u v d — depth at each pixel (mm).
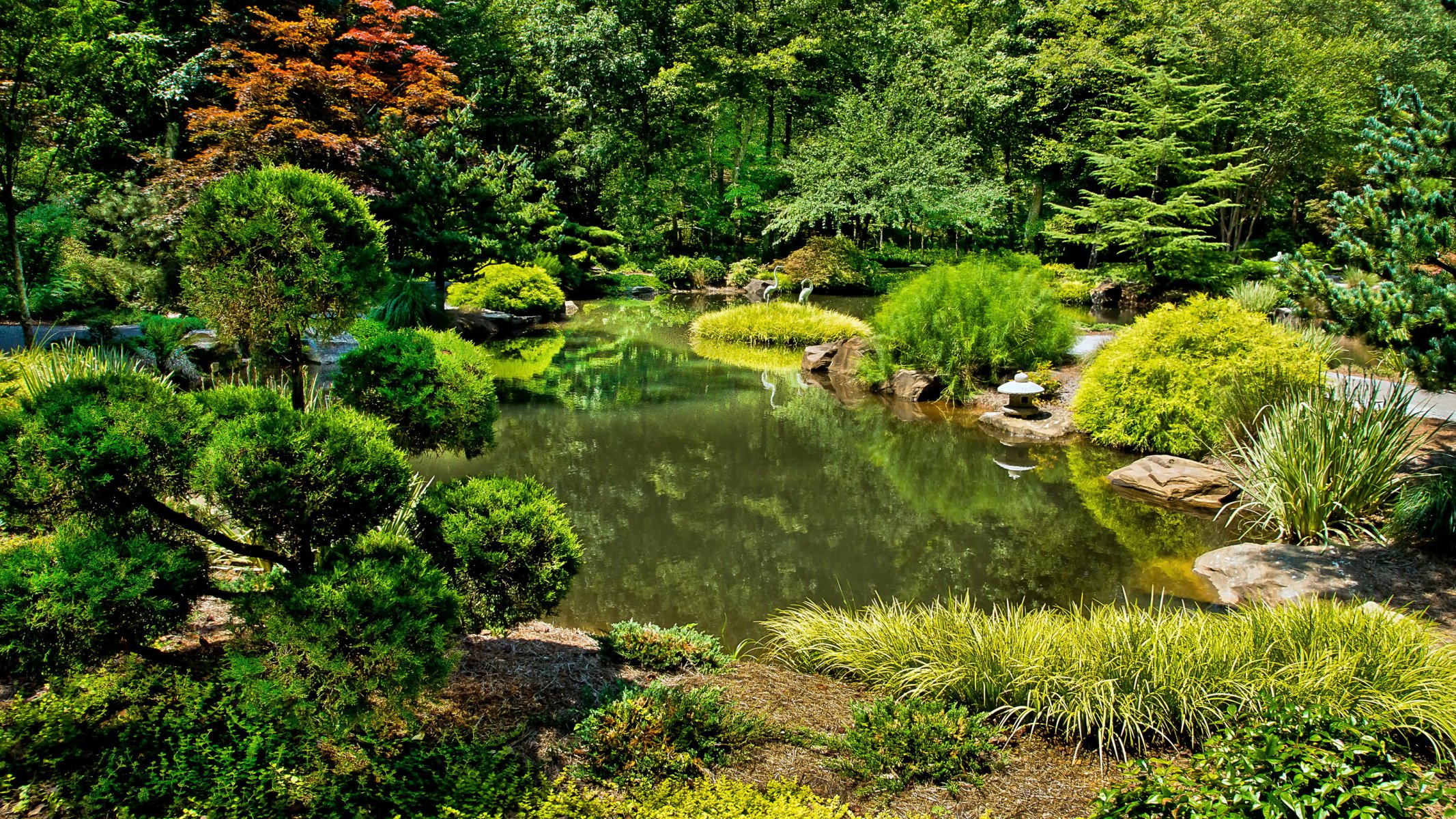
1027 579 6055
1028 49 29953
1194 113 24344
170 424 3045
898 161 27078
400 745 3156
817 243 27781
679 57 31016
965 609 4867
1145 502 7781
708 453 9367
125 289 13219
